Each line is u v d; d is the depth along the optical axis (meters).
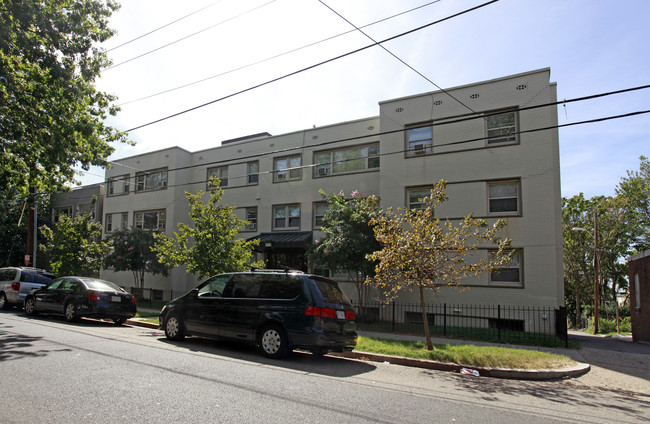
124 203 26.66
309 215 20.64
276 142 22.17
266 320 8.52
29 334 9.85
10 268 17.58
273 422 4.49
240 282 9.35
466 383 7.29
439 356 9.04
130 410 4.68
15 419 4.30
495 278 15.63
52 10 11.98
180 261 14.34
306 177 21.02
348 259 15.45
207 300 9.61
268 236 20.67
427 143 17.38
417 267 9.89
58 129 12.88
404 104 17.94
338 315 8.50
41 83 12.06
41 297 14.12
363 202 16.19
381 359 9.11
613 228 29.47
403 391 6.29
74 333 10.34
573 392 7.00
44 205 31.89
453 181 16.69
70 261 19.66
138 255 21.61
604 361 9.81
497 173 16.03
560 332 12.69
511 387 7.16
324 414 4.87
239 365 7.44
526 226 15.38
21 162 14.16
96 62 13.74
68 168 14.97
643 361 9.91
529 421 5.06
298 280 8.59
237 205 22.88
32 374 6.09
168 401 5.06
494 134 16.33
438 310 16.27
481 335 13.06
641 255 15.86
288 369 7.39
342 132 20.34
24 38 11.22
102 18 13.26
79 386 5.55
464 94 16.92
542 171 15.39
